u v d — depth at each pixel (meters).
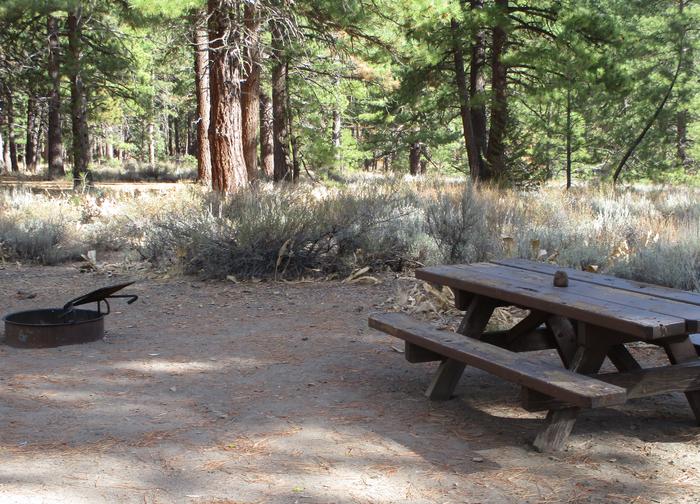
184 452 3.71
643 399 4.62
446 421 4.21
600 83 19.67
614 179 24.28
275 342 6.15
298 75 23.41
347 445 3.82
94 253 10.15
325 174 24.25
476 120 22.58
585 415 4.30
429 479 3.39
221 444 3.83
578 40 19.08
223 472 3.46
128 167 37.69
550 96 20.91
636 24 26.62
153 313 7.39
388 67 23.72
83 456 3.65
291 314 7.28
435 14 17.97
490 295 4.33
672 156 33.81
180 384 4.93
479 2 20.70
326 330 6.59
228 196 12.36
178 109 54.06
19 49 25.53
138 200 14.96
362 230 9.67
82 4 19.86
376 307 7.54
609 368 5.32
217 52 14.70
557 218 11.31
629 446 3.80
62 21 26.38
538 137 23.14
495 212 10.78
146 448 3.77
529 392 3.64
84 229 12.56
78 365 5.40
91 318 6.47
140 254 10.50
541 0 21.17
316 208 10.40
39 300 8.07
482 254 9.29
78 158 23.16
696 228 9.47
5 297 8.20
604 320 3.51
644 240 9.27
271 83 25.06
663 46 25.02
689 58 24.94
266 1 16.39
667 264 7.81
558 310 3.81
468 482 3.36
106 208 14.23
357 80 25.97
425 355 4.76
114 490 3.26
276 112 22.78
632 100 25.80
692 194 16.94
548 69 20.05
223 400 4.59
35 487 3.28
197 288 8.71
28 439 3.88
